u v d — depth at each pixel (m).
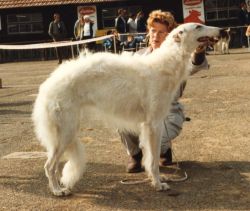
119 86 5.60
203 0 32.75
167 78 5.66
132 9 33.56
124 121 5.77
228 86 13.71
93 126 9.07
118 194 5.60
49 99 5.46
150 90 5.61
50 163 5.58
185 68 5.77
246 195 5.38
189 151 7.18
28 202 5.44
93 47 25.56
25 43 33.66
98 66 5.60
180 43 5.68
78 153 5.70
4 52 33.06
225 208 5.04
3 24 34.62
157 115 5.66
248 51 27.19
